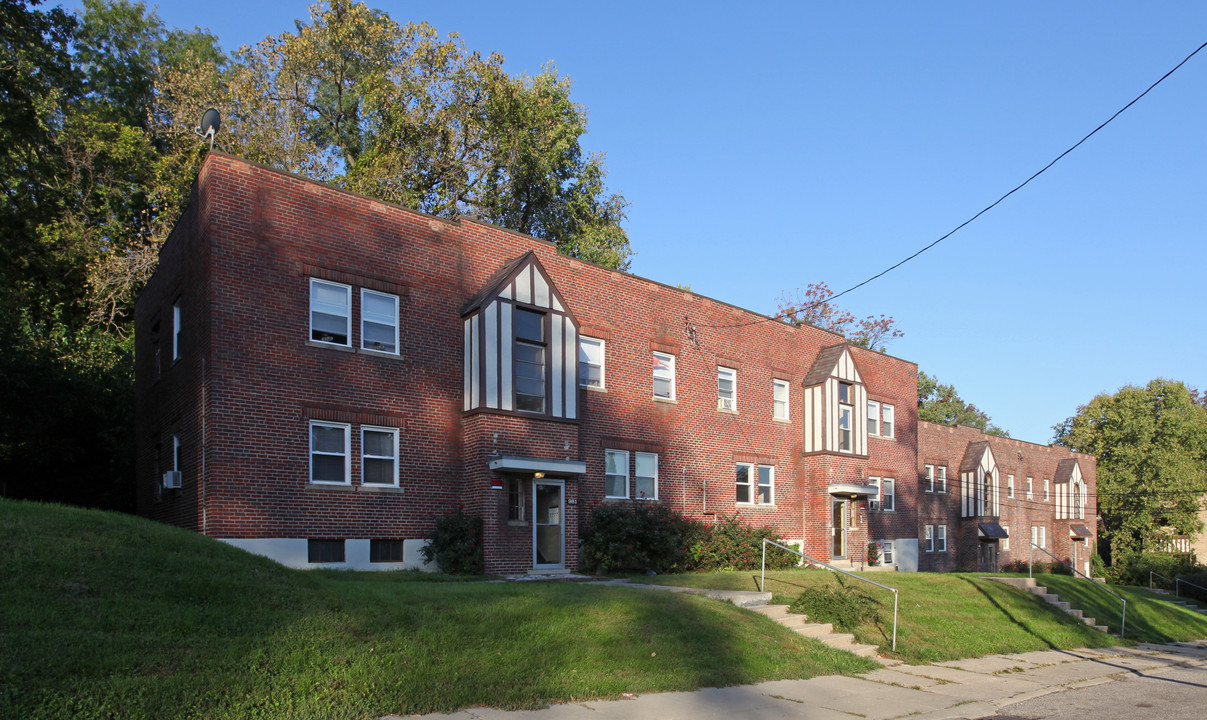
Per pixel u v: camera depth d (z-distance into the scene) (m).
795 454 31.08
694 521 25.55
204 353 17.27
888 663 15.62
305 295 18.55
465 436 20.62
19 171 28.12
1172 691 15.39
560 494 21.95
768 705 11.48
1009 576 27.36
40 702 7.82
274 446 17.64
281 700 8.95
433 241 21.02
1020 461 51.53
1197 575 54.69
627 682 11.52
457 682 10.36
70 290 36.03
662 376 26.77
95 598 9.99
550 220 46.94
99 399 26.89
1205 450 66.00
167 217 35.22
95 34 43.75
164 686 8.55
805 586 19.61
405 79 39.16
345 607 11.67
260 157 36.97
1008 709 12.69
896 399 37.25
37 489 27.19
